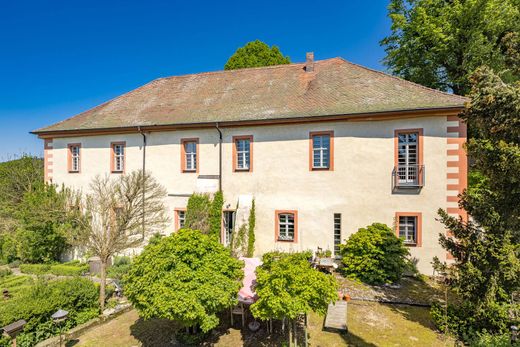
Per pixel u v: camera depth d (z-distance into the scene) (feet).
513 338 20.34
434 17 63.05
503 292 22.11
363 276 38.91
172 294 21.47
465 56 61.52
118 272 45.85
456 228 25.08
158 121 53.67
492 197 24.04
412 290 35.94
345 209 44.70
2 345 23.85
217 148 51.39
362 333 26.45
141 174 47.67
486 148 23.34
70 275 47.24
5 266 53.47
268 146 48.65
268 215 48.42
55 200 53.26
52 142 62.03
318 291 20.84
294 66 60.64
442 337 25.45
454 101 39.86
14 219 58.65
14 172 79.46
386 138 43.14
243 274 25.81
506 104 22.41
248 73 62.85
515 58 28.32
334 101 46.47
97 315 31.48
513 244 22.25
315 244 46.03
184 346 25.52
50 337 27.14
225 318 29.86
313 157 46.73
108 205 41.52
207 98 57.72
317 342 25.16
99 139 58.49
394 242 38.88
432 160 41.14
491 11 56.65
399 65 72.18
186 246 23.26
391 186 42.80
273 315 21.49
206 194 50.39
